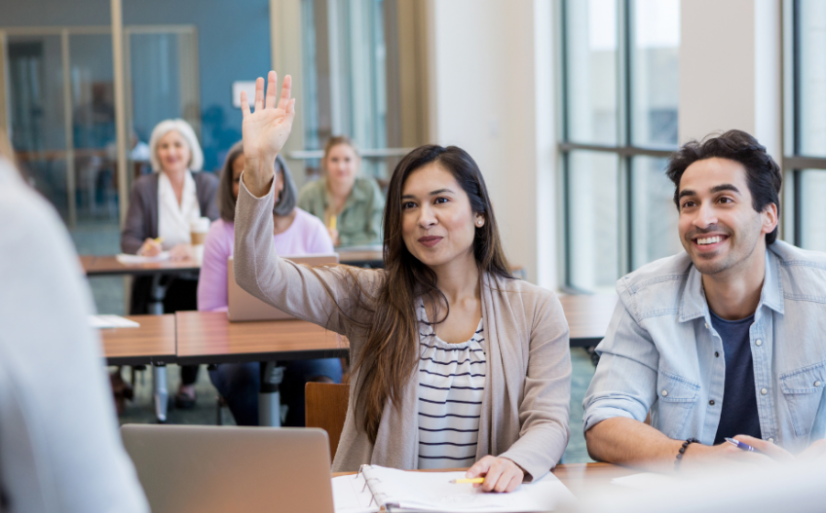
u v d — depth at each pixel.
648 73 4.76
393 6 6.52
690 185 1.72
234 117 6.36
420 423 1.71
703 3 3.76
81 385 0.73
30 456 0.71
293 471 1.25
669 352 1.77
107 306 6.48
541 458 1.54
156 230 4.76
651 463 1.58
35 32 6.14
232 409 3.06
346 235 4.96
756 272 1.73
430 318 1.77
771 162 1.70
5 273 0.70
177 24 6.23
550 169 5.86
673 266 1.84
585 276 5.73
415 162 1.75
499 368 1.71
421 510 1.33
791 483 0.68
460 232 1.72
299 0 6.35
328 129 6.50
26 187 0.78
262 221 1.63
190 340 2.72
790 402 1.71
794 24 3.43
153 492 1.28
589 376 4.71
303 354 2.57
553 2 5.75
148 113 6.27
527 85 5.93
